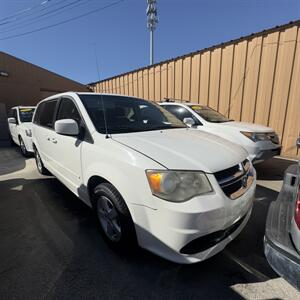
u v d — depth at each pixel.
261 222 2.88
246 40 6.57
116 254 2.25
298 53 5.69
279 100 6.18
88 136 2.48
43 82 13.64
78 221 2.91
